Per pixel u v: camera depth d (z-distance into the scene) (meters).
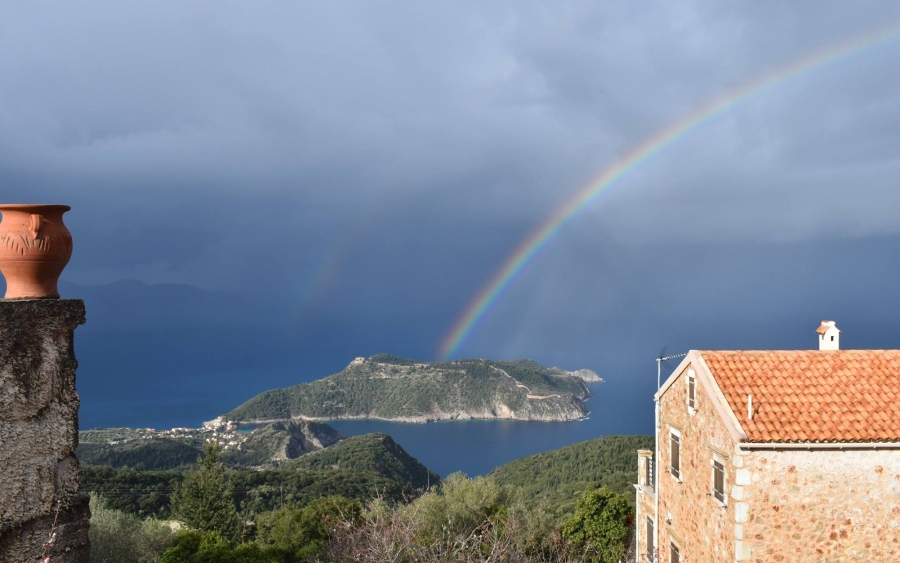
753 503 15.48
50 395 8.66
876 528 15.51
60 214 9.12
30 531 8.40
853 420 15.97
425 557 17.48
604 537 31.73
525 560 19.66
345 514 36.91
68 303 8.94
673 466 20.61
